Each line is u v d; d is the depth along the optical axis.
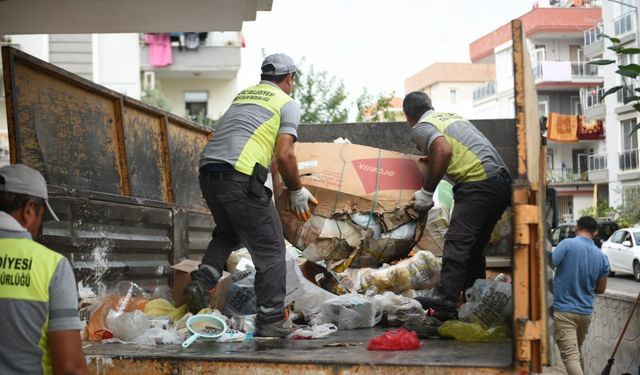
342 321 4.84
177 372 3.50
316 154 5.26
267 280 4.53
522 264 3.34
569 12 47.47
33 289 2.95
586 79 47.84
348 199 5.09
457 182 5.07
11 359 2.93
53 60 24.75
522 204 3.36
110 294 5.18
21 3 7.72
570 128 46.97
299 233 5.12
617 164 41.12
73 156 5.15
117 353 3.65
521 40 3.40
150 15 8.30
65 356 2.94
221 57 35.16
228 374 3.46
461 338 4.34
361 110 27.03
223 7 8.09
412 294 5.73
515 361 3.26
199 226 7.18
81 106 5.33
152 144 6.46
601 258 7.23
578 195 48.78
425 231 5.83
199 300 4.66
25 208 3.15
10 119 4.52
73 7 7.92
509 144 6.98
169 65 34.94
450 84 68.00
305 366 3.38
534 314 3.31
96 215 5.12
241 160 4.54
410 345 3.85
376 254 5.16
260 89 4.82
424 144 5.08
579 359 7.27
